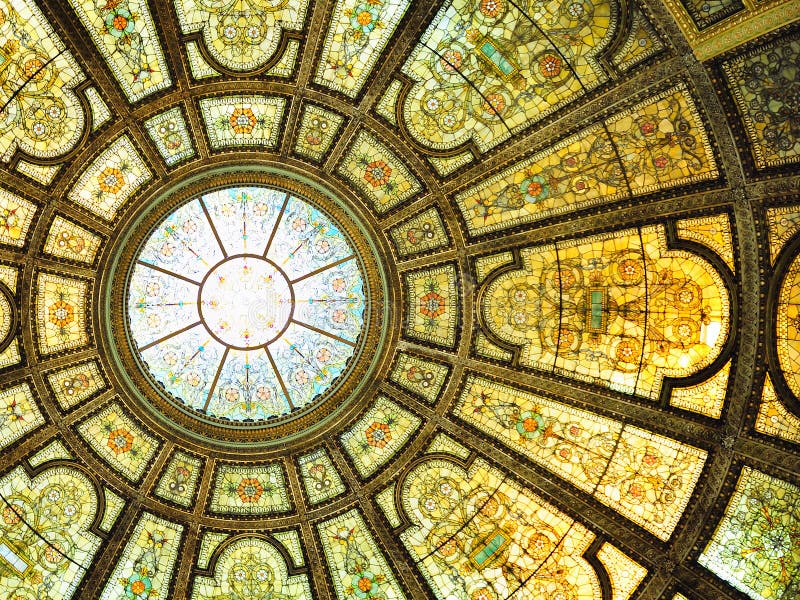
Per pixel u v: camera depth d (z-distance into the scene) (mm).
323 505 14617
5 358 13656
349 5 12008
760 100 10820
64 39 12023
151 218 14102
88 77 12461
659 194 12258
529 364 13977
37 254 13586
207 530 14594
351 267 15117
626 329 13266
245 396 15430
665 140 11875
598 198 12852
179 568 14391
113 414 14477
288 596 14438
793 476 11695
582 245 13258
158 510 14531
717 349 12367
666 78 11273
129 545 14352
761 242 11562
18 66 12141
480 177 13352
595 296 13438
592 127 12297
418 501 14461
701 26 10469
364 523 14523
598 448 13547
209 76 12750
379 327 14547
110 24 12047
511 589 13891
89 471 14312
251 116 13328
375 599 14234
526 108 12570
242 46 12438
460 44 12195
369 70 12695
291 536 14633
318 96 13008
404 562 14258
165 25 12086
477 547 14141
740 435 12180
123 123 13047
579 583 13453
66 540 14156
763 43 10273
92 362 14258
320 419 14750
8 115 12508
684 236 12305
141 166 13594
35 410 13930
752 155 11211
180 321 15375
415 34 12195
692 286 12539
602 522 13336
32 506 14016
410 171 13617
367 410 14703
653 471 13062
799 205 11109
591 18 11289
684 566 12562
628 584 13016
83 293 14078
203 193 14211
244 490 14742
